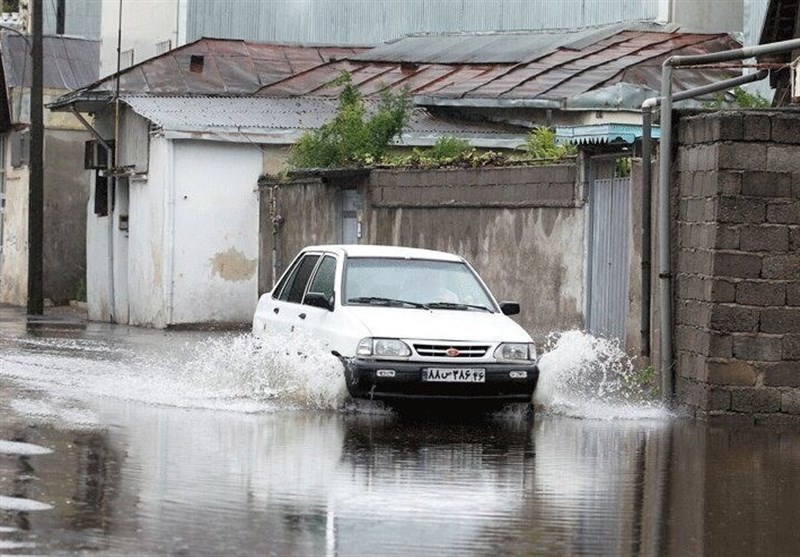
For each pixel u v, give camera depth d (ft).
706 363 103.81
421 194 165.78
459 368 99.45
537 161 146.30
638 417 104.47
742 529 65.16
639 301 122.11
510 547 59.72
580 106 199.93
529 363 101.81
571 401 110.93
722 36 220.23
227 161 214.69
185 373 126.52
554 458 83.97
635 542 61.72
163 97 226.58
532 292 146.82
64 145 287.89
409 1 278.05
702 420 104.01
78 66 318.65
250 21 298.97
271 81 250.98
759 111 103.30
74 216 288.30
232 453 81.35
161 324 214.48
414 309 106.11
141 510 64.23
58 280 288.10
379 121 196.54
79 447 81.35
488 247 154.20
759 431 99.04
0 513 62.34
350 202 184.55
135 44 313.32
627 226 130.62
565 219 141.59
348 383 100.07
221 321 215.72
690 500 71.77
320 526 62.34
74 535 58.65
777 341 103.71
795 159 103.71
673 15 234.38
